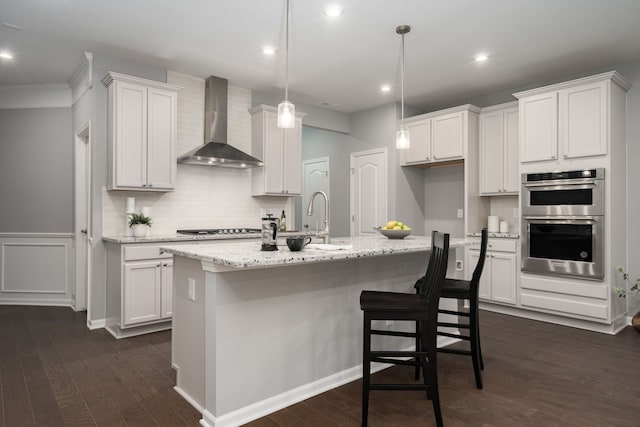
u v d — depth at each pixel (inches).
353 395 98.3
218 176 186.9
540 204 163.2
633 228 158.2
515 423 84.9
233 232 174.2
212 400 83.0
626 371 112.6
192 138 177.6
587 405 92.8
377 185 228.4
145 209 158.2
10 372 110.0
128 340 137.6
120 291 139.1
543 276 163.2
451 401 94.7
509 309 177.0
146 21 128.0
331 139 258.1
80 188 180.1
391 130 220.8
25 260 192.5
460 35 138.6
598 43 144.7
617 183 151.7
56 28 132.3
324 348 101.9
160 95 157.6
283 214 201.2
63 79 182.1
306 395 97.3
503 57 158.1
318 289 100.8
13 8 119.3
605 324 148.7
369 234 232.4
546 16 125.5
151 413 88.4
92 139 152.3
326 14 124.2
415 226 227.5
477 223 197.2
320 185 267.9
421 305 84.5
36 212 192.7
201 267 88.5
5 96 190.9
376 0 116.0
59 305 190.1
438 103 222.2
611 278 147.2
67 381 104.3
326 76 179.2
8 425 83.4
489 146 192.4
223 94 180.2
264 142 187.9
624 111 158.6
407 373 112.3
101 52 151.4
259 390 89.0
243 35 138.3
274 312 91.8
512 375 109.9
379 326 115.9
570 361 120.2
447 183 223.0
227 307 84.0
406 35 138.6
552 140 158.9
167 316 146.9
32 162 192.5
